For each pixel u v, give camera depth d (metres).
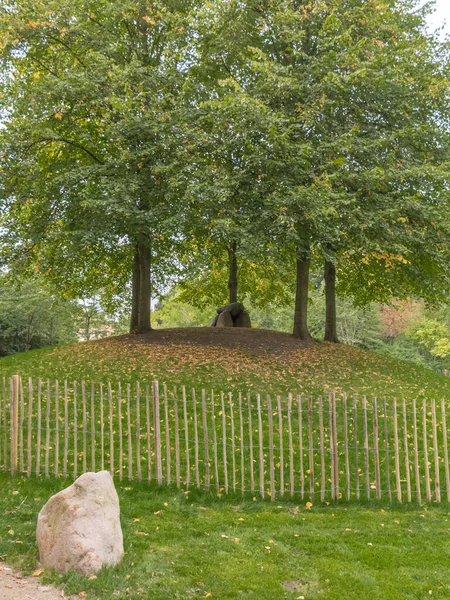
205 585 4.77
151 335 18.50
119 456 8.26
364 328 38.16
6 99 15.52
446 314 38.84
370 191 14.98
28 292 31.03
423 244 15.47
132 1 15.84
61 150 17.53
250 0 15.43
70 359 15.85
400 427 10.73
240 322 22.09
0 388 12.70
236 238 13.41
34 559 5.06
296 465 8.72
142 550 5.41
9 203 16.30
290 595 4.63
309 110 14.06
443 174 13.94
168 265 22.31
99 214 14.92
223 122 14.14
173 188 14.19
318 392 12.99
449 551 5.74
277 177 14.07
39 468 7.88
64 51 17.36
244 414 11.02
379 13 15.27
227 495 7.40
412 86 15.85
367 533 6.20
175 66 16.47
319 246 14.48
